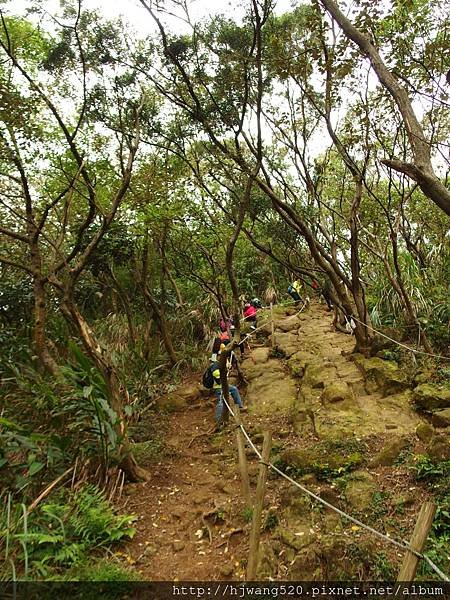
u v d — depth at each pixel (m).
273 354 10.34
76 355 5.22
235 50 6.66
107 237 8.94
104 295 11.34
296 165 9.41
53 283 6.04
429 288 8.80
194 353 10.93
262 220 9.16
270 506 4.77
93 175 7.38
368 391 7.05
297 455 5.41
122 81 6.95
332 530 4.13
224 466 6.00
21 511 4.28
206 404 8.62
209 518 4.84
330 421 6.32
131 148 6.51
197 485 5.65
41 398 5.59
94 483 5.23
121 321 10.40
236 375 9.68
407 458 5.04
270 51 6.77
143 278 10.05
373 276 10.61
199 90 7.23
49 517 4.27
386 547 3.88
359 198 8.05
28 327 8.55
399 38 6.11
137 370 8.65
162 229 8.72
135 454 6.20
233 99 6.85
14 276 9.84
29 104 6.03
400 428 5.82
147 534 4.64
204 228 8.96
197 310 12.24
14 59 5.53
